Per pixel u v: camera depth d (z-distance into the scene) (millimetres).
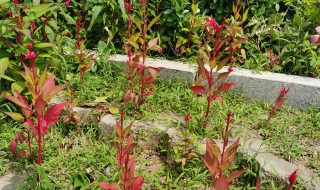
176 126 3184
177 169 2881
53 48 3496
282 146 2936
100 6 4254
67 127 3314
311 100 3596
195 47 4355
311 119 3391
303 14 4332
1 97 3189
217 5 4414
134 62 3320
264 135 3113
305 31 4242
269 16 4461
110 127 3207
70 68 3945
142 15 3844
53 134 3225
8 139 3057
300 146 2990
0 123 3238
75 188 2697
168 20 4297
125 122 3201
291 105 3670
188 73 3834
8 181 2705
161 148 3107
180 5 4297
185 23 4332
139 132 3131
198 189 2682
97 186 2617
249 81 3730
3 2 3043
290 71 4066
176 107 3484
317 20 4148
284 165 2701
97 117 3330
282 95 3131
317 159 2814
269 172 2629
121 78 3877
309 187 2520
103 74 4016
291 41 4082
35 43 3289
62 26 4301
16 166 2881
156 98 3594
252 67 4023
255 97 3754
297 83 3602
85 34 4480
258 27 4379
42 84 2314
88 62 3725
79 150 3021
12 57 3393
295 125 3320
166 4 4375
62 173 2785
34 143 3002
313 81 3689
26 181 2705
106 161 2891
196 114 3369
